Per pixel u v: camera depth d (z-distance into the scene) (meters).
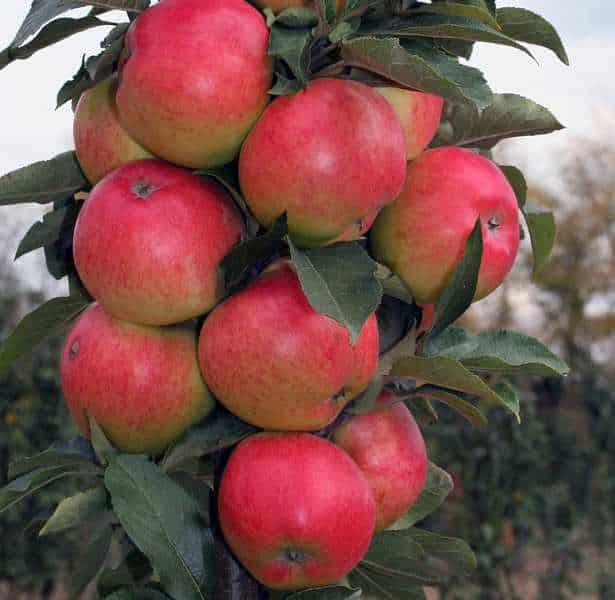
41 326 0.68
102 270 0.60
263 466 0.60
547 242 0.72
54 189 0.67
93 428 0.62
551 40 0.67
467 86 0.58
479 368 0.64
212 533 0.62
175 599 0.59
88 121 0.64
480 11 0.59
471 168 0.64
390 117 0.60
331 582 0.61
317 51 0.61
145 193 0.60
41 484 0.64
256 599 0.63
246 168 0.60
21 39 0.60
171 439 0.63
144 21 0.60
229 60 0.59
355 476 0.61
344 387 0.61
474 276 0.61
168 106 0.59
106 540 0.67
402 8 0.61
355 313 0.57
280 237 0.58
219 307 0.61
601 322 8.28
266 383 0.59
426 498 0.72
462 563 0.71
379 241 0.65
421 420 0.73
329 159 0.58
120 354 0.62
